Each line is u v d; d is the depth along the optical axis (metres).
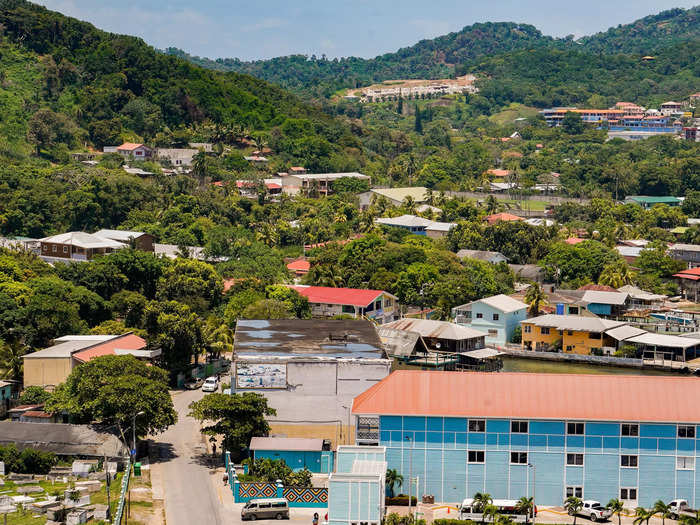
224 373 142.62
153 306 142.62
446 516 89.06
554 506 93.31
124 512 84.38
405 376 98.00
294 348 114.12
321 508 89.94
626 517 89.94
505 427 93.62
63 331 138.50
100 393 101.19
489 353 155.38
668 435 92.69
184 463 101.56
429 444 94.25
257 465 94.56
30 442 99.38
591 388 95.62
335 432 106.88
